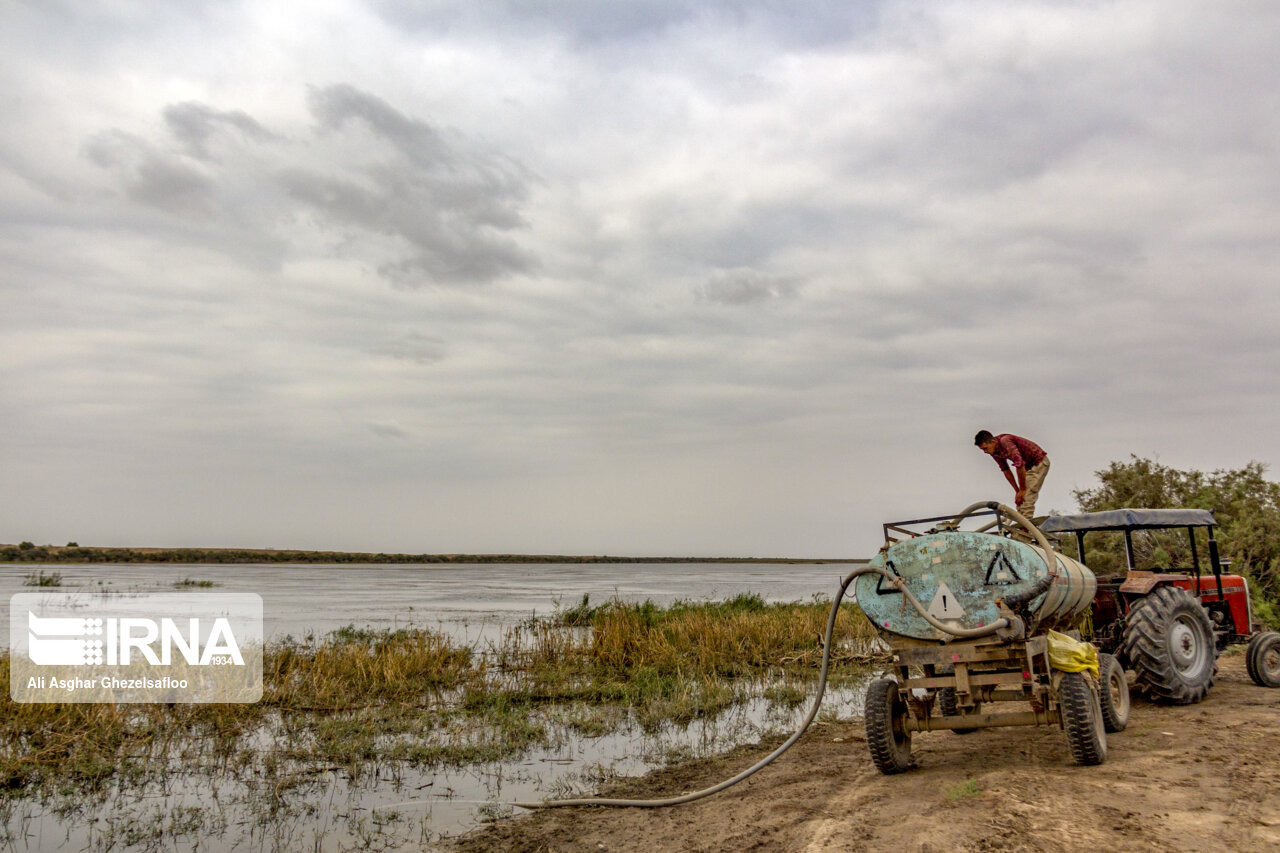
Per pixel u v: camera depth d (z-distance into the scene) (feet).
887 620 23.86
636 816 22.59
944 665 25.16
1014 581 22.13
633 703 38.91
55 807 23.85
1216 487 57.00
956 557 22.86
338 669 43.91
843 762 26.84
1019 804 18.57
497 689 41.24
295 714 36.06
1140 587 30.48
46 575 226.79
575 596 153.69
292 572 396.16
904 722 24.23
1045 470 29.07
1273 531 50.98
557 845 20.35
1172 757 21.85
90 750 28.81
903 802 20.27
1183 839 15.84
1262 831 15.90
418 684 42.70
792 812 21.20
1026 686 21.80
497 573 430.20
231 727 32.83
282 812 23.29
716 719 35.68
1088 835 16.42
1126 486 59.41
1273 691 32.04
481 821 22.48
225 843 20.84
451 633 70.49
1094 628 32.63
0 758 27.50
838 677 46.52
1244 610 34.94
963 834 17.06
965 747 26.96
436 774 27.27
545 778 26.73
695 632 57.93
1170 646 29.12
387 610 105.29
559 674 45.70
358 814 23.12
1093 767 21.50
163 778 26.66
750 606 81.87
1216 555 34.06
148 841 21.07
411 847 20.45
